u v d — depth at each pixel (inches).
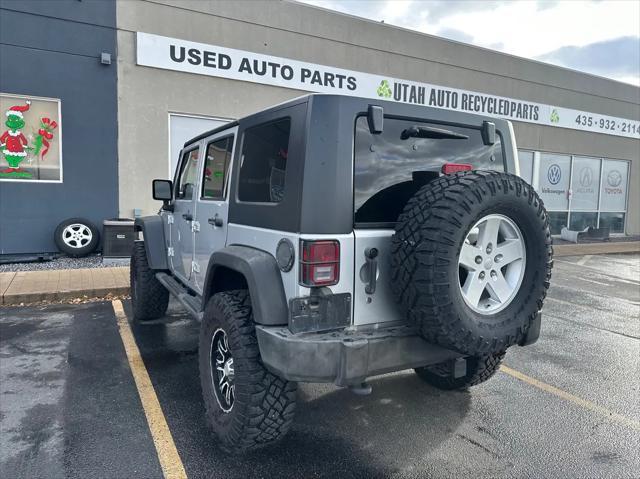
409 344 98.8
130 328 208.1
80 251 354.0
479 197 92.6
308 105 97.4
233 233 123.6
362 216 101.4
